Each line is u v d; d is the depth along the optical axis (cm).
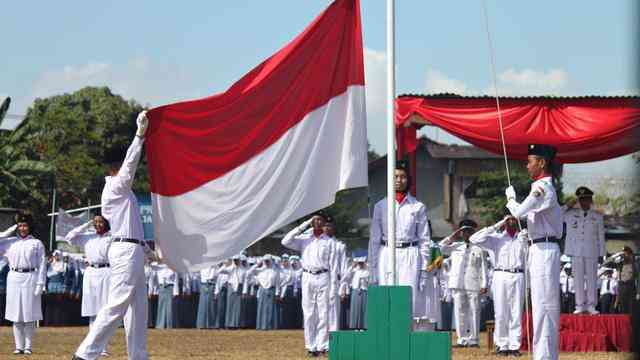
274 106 1861
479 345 3459
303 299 3011
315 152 1858
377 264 2278
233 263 5038
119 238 1952
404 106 3134
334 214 8325
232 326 5009
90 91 9125
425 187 8775
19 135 6412
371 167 8569
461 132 3086
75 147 8288
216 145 1856
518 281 2894
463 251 3416
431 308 2425
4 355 2906
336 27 1872
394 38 1678
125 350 3106
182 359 2766
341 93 1869
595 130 3033
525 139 3064
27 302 2969
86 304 2950
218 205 1853
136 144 1867
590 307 3191
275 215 1856
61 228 4481
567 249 3219
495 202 7919
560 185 5919
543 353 1944
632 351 1038
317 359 2783
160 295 5009
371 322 1531
